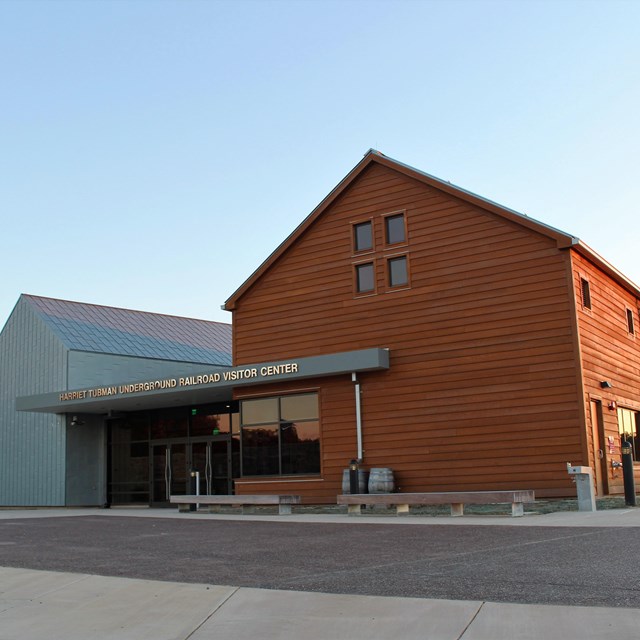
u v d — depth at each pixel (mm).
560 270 20766
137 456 32312
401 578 9914
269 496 22219
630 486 20047
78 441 32531
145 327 37719
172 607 9312
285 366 23953
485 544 12656
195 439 30594
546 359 20656
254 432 25281
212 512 24734
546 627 7453
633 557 10602
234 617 8727
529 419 20672
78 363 32375
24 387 33844
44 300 35031
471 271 22109
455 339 22094
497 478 20906
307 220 25109
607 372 22656
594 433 20984
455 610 8164
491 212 21938
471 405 21562
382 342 23312
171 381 26531
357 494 21281
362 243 24359
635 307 26844
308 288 25031
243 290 26188
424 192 23234
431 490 21812
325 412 23922
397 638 7605
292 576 10516
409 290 23062
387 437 22750
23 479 33406
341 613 8453
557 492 20031
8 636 8758
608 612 7719
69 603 9930
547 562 10500
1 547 15031
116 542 15398
